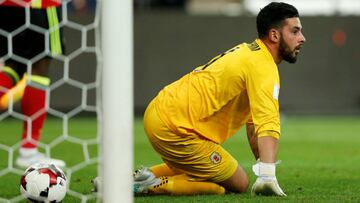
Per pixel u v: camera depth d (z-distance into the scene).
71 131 34.62
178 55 47.84
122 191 10.23
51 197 12.34
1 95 17.55
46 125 38.97
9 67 17.95
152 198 13.67
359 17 48.94
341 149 27.14
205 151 13.79
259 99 13.27
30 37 18.42
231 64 13.52
